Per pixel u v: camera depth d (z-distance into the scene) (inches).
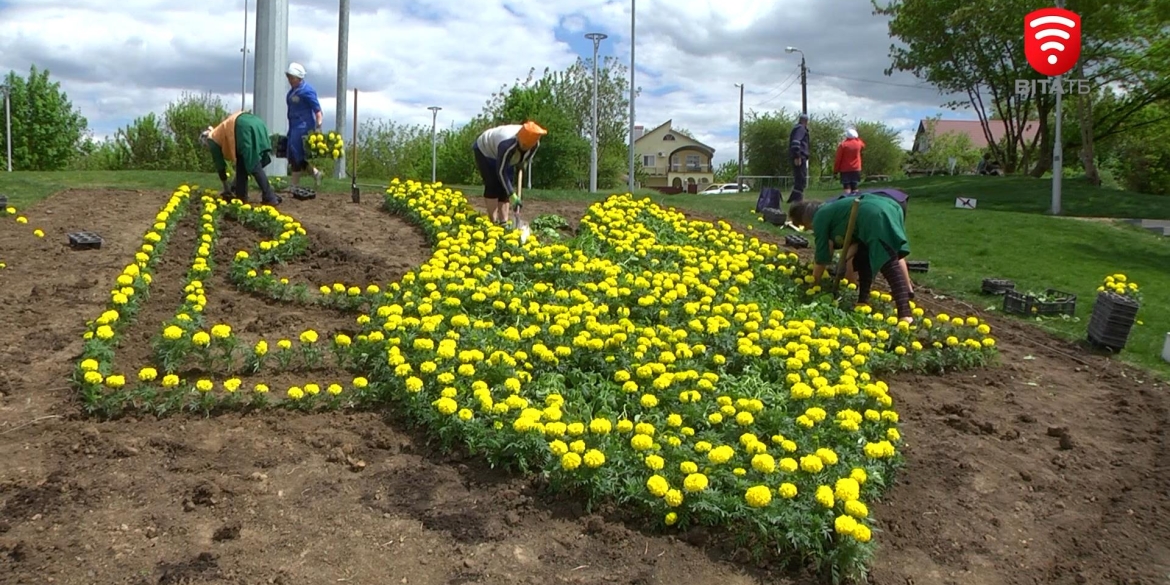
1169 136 1353.3
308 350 253.3
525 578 158.6
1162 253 558.6
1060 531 193.3
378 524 173.5
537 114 1472.7
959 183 1101.7
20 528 163.5
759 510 169.0
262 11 618.5
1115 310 338.0
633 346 261.4
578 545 171.2
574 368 252.7
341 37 812.0
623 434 202.1
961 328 331.9
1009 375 303.0
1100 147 1465.3
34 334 265.4
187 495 178.5
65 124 2015.3
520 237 380.2
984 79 1358.3
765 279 380.8
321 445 206.8
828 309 332.8
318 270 359.9
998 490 209.6
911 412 256.2
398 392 228.1
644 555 168.6
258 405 225.0
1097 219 741.9
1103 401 282.5
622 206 505.0
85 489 178.1
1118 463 231.5
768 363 263.1
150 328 278.1
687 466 177.0
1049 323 381.1
